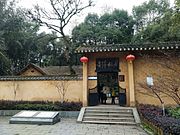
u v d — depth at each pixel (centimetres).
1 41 2098
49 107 1358
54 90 1498
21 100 1531
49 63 3275
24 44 2617
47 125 1057
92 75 1427
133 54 1384
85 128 981
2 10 2189
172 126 630
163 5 2831
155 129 830
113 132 895
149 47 1271
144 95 1353
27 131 909
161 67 1309
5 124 1084
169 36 1980
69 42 2295
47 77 1518
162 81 1020
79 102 1407
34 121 1088
